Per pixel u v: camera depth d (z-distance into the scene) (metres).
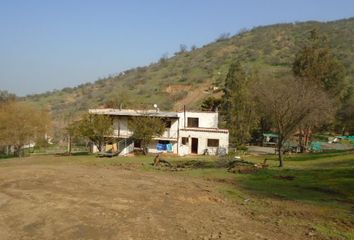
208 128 57.16
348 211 18.56
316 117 45.34
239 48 167.50
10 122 55.38
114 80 176.12
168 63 173.88
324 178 29.02
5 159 49.12
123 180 26.17
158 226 14.57
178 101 115.69
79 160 43.12
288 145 61.97
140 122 51.47
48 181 24.53
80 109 122.81
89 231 13.74
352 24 168.12
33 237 13.09
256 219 16.50
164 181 26.70
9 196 19.38
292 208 19.02
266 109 40.34
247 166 35.53
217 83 121.12
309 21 190.88
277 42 160.00
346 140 75.88
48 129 64.12
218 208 18.41
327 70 61.81
